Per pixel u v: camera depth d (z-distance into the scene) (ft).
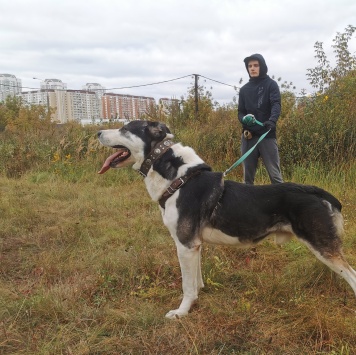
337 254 9.89
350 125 24.35
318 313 9.69
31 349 8.84
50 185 25.49
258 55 15.66
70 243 15.61
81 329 9.62
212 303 10.91
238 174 25.32
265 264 13.25
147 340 9.11
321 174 22.50
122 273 12.78
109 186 26.07
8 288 11.88
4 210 19.80
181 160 10.82
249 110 16.02
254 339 9.18
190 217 10.43
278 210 10.23
